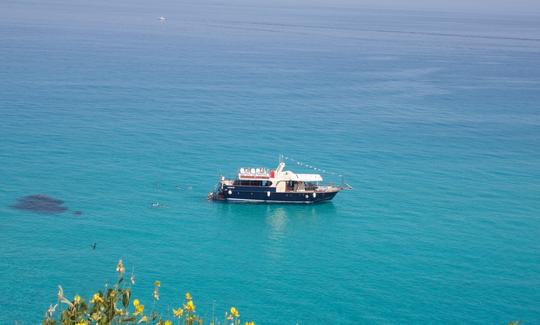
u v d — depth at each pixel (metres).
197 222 95.50
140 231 90.62
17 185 104.75
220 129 151.50
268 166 124.94
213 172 118.25
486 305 75.00
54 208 96.44
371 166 127.94
